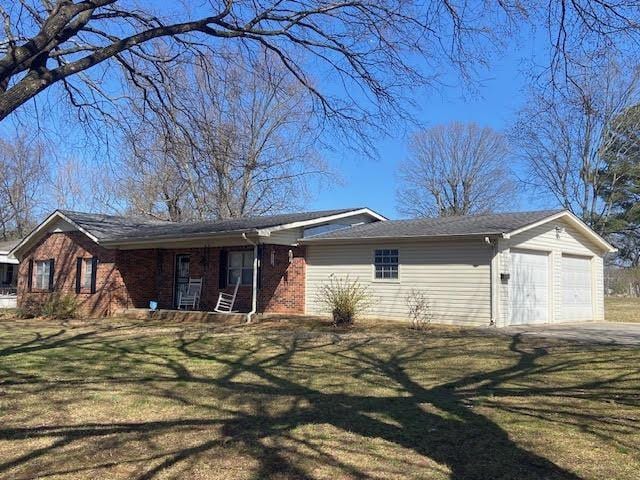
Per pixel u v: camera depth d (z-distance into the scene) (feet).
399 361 34.17
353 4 27.22
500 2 22.57
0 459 16.34
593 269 70.23
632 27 20.47
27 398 24.18
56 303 67.36
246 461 16.25
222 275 68.18
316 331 49.88
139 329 52.75
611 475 15.34
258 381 28.17
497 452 17.19
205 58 32.17
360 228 69.26
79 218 75.05
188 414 21.59
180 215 99.19
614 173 104.99
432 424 20.21
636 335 47.03
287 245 65.72
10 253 82.17
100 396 24.57
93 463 16.03
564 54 21.85
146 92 32.22
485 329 50.65
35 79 20.89
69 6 21.62
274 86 33.94
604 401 23.79
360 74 29.71
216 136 34.17
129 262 71.26
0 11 23.75
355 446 17.67
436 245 57.67
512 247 55.93
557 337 45.03
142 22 29.48
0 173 137.28
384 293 61.05
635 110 50.65
